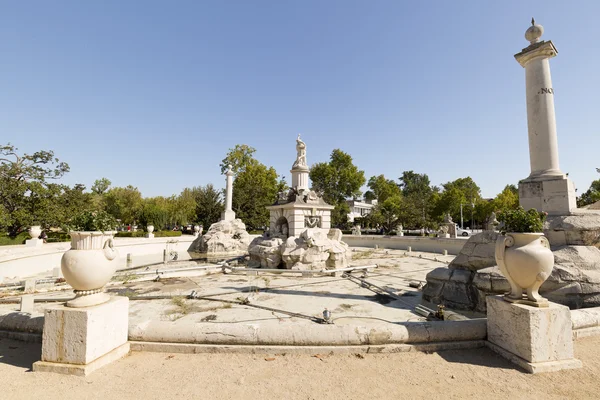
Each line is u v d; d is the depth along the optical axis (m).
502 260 4.36
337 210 41.06
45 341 3.90
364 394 3.34
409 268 13.08
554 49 8.06
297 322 6.02
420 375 3.76
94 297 4.17
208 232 24.14
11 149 22.03
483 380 3.63
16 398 3.25
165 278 10.91
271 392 3.37
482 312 6.71
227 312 6.73
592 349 4.41
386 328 4.58
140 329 4.61
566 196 7.37
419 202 39.25
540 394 3.32
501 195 47.31
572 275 5.93
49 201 22.69
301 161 15.55
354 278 10.65
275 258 12.94
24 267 13.05
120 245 19.97
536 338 3.88
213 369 3.90
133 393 3.35
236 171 46.75
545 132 7.97
